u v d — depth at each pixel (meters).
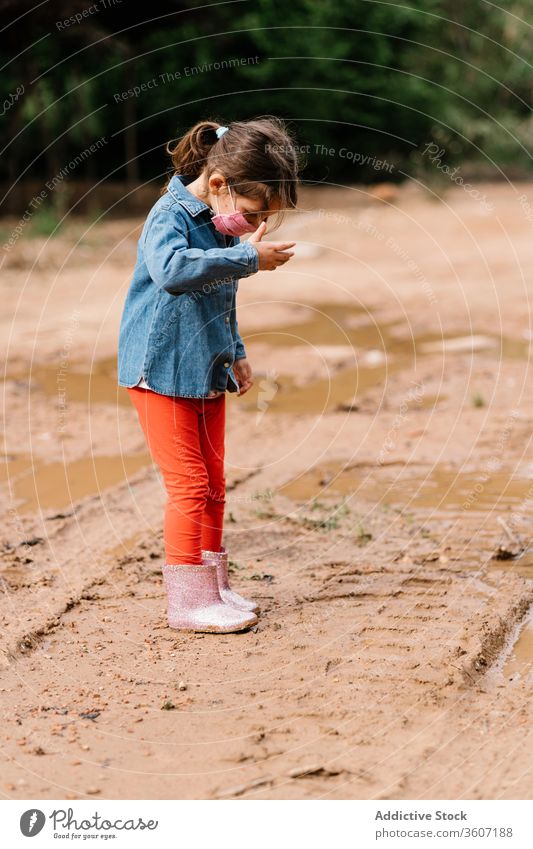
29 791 2.49
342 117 23.19
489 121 27.89
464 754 2.64
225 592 3.61
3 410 6.66
